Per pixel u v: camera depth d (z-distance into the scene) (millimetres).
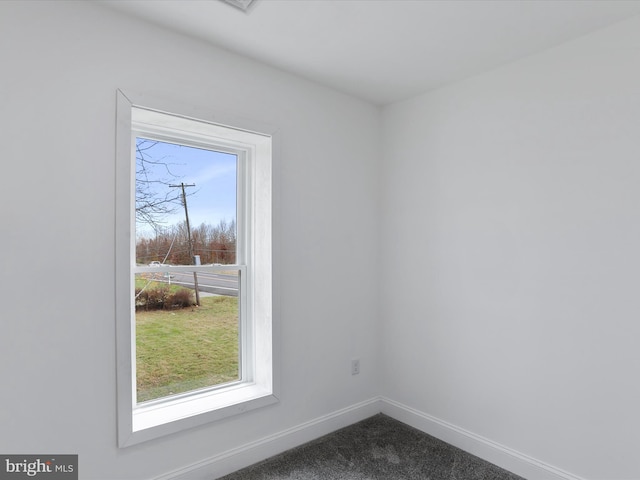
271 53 2205
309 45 2113
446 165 2596
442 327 2607
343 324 2775
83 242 1714
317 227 2617
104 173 1769
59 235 1657
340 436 2625
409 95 2791
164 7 1773
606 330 1883
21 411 1572
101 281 1757
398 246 2904
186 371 2281
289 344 2459
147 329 2150
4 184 1542
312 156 2584
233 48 2148
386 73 2441
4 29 1546
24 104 1584
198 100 2057
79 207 1706
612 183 1865
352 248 2836
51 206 1640
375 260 2994
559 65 2057
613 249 1862
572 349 1996
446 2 1712
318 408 2619
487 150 2371
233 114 2186
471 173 2453
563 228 2035
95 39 1751
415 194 2789
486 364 2359
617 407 1844
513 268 2238
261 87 2314
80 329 1701
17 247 1565
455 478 2139
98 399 1743
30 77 1598
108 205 1778
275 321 2379
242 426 2242
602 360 1894
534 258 2148
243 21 1884
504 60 2248
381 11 1787
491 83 2363
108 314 1772
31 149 1597
